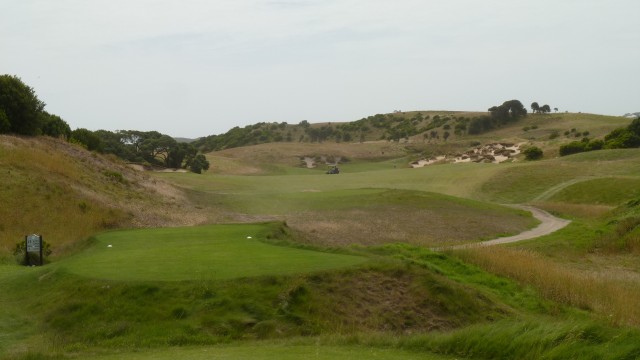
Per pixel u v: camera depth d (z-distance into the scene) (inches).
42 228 1181.7
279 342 447.2
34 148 1638.8
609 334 371.2
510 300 689.6
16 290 597.3
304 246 756.0
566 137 5433.1
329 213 1646.2
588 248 1274.6
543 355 363.9
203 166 3764.8
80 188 1457.9
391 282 574.6
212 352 408.8
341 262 613.3
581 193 2368.4
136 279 547.2
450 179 2881.4
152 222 1344.7
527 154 4190.5
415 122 7298.2
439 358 388.2
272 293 528.4
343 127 7455.7
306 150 5236.2
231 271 573.6
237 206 1782.7
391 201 1889.8
